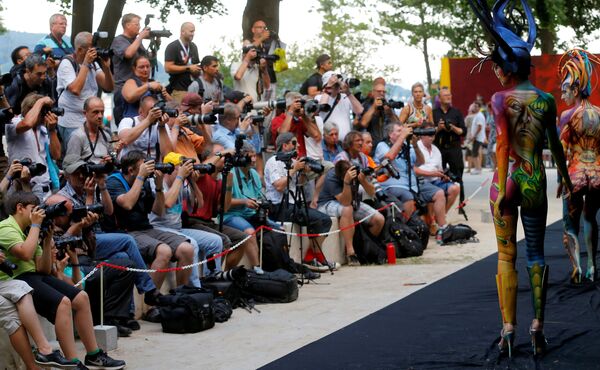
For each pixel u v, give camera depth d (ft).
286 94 44.96
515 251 26.16
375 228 44.01
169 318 29.86
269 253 37.76
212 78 45.80
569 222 36.29
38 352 23.94
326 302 34.60
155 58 44.78
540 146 25.90
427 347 26.99
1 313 23.82
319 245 41.37
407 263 43.60
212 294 30.86
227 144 39.60
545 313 31.19
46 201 29.60
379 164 47.32
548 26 75.36
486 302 33.17
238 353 27.12
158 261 31.89
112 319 29.58
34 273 25.14
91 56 38.47
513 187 25.89
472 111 92.22
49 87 38.65
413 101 54.54
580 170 35.73
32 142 32.53
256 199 38.17
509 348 25.86
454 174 56.49
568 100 36.11
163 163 32.83
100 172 30.48
